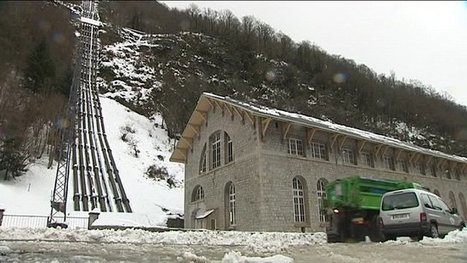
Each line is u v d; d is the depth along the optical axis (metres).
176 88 76.38
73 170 40.28
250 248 10.99
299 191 26.09
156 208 39.31
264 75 95.00
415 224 13.19
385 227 13.99
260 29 116.56
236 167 26.83
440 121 66.50
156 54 88.00
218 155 30.05
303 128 27.66
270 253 9.26
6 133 37.44
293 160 26.12
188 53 92.12
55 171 39.72
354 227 17.00
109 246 10.88
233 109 27.84
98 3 108.44
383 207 14.29
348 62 113.50
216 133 30.62
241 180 26.09
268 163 24.88
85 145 47.00
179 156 34.72
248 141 26.03
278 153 25.56
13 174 35.41
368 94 95.06
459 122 61.03
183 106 69.88
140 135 59.59
